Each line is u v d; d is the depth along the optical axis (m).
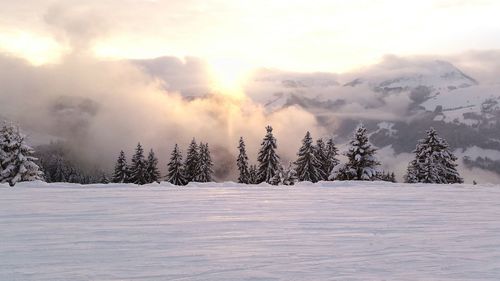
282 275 5.19
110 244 6.95
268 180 53.84
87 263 5.75
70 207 11.40
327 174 55.66
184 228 8.43
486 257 6.05
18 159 38.00
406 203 12.94
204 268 5.50
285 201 13.30
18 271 5.35
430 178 44.62
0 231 8.01
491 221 9.45
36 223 8.91
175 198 13.84
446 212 10.91
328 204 12.58
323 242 7.15
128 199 13.41
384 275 5.17
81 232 7.96
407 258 6.00
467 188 19.08
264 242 7.14
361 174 41.38
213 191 16.66
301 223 9.07
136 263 5.75
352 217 9.95
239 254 6.27
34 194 14.66
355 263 5.74
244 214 10.37
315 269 5.45
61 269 5.44
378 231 8.18
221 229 8.34
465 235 7.79
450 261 5.83
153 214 10.28
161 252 6.39
